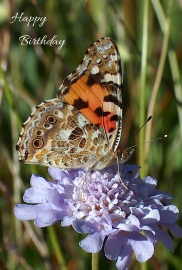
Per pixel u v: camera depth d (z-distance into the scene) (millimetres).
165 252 360
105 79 312
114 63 311
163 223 309
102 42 312
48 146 315
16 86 392
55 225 372
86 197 310
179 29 419
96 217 306
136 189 315
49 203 310
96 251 297
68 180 317
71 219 304
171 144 394
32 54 414
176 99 378
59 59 390
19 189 368
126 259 301
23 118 401
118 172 314
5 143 399
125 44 393
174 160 387
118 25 396
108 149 313
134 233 306
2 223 378
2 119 401
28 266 355
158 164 387
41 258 367
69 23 408
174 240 366
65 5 411
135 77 395
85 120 313
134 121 387
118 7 411
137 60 396
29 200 312
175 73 380
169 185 382
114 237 304
